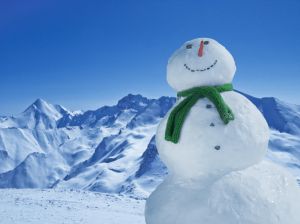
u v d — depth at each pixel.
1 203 6.80
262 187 1.89
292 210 1.90
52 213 6.10
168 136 2.01
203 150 1.93
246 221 1.81
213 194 1.86
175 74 2.11
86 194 8.51
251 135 1.95
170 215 1.92
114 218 6.02
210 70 2.04
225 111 1.94
